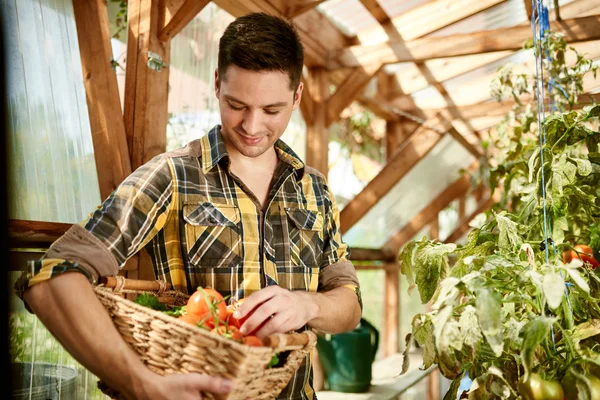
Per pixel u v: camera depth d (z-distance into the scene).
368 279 6.71
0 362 0.61
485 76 4.28
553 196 1.54
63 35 1.87
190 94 2.52
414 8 3.29
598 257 1.69
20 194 1.67
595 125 2.52
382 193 3.96
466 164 5.23
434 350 1.32
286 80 1.11
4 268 0.62
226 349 0.81
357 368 3.21
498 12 3.41
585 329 1.28
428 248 1.53
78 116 1.90
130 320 0.91
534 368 1.14
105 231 1.02
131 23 1.97
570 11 2.99
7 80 0.66
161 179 1.14
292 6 2.76
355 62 3.36
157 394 0.85
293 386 1.20
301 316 1.03
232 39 1.09
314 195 1.35
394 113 4.72
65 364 1.69
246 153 1.19
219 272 1.16
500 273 1.31
